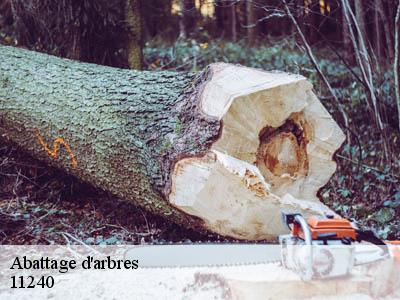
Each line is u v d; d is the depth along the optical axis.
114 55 5.91
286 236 2.48
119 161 3.37
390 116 5.18
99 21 5.58
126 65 6.02
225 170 2.79
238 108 2.90
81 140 3.57
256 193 2.85
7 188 4.36
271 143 3.16
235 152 2.97
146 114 3.33
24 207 4.02
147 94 3.46
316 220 2.37
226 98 2.95
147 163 3.19
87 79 3.83
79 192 4.37
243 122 2.94
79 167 3.69
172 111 3.26
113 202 4.16
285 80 3.08
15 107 3.93
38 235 3.59
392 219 3.88
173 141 3.07
